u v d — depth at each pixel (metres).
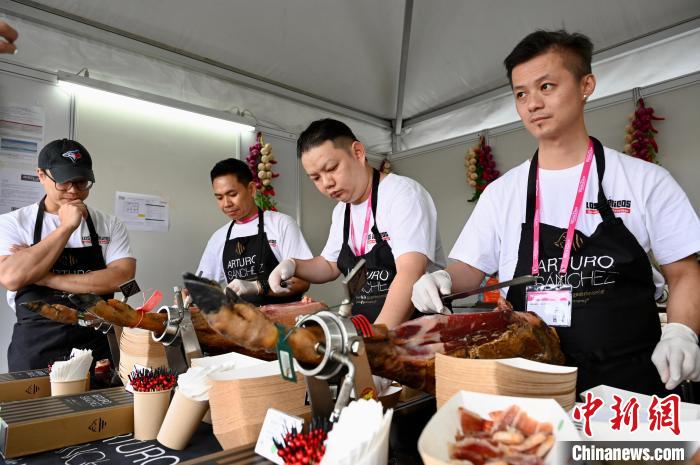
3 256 2.33
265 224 3.23
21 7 3.10
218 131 4.12
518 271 1.59
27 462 1.04
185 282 0.63
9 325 2.98
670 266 1.48
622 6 3.47
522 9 3.66
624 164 1.52
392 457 0.90
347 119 5.04
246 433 0.93
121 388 1.45
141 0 3.29
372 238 2.02
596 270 1.43
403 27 3.95
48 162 2.37
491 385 0.71
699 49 3.50
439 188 4.93
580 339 1.41
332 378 0.77
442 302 1.31
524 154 4.29
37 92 3.17
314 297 4.83
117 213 3.49
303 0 3.59
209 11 3.50
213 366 1.11
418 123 5.21
